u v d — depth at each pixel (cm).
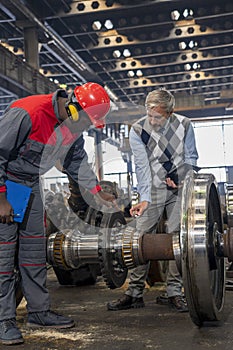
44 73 1387
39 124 239
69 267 289
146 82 1431
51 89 1113
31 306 267
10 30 1108
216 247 237
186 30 1109
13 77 908
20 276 281
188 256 223
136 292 303
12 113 235
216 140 1433
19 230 260
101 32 1125
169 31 1120
